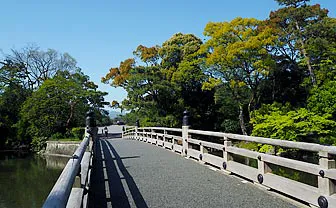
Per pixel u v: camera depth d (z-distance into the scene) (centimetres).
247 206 449
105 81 3441
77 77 3866
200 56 2725
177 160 952
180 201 486
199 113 2977
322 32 1855
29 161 2775
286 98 2359
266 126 1384
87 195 415
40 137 3353
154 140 1641
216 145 778
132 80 2802
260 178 551
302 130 1332
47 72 4253
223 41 2108
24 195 1542
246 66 2105
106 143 1778
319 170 398
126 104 3181
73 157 307
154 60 3061
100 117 3906
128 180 659
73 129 3278
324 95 1420
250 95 2375
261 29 2053
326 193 389
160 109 2875
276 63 2167
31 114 3247
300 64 2006
